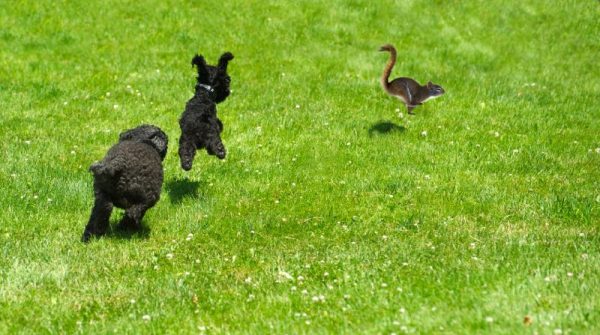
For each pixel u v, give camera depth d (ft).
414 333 29.19
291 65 81.66
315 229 45.80
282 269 38.83
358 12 96.37
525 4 101.60
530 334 28.50
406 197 50.39
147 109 68.23
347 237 44.39
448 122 66.85
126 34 89.10
